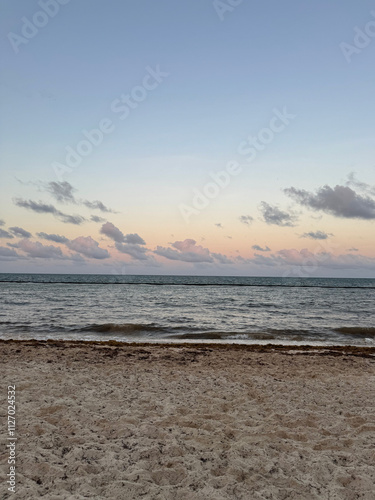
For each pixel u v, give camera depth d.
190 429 5.09
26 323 17.16
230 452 4.42
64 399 6.07
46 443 4.43
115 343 12.40
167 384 7.32
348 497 3.59
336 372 8.88
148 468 3.98
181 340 13.93
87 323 17.53
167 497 3.43
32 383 6.88
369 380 8.20
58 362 8.88
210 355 10.49
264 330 16.59
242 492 3.56
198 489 3.58
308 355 10.89
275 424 5.43
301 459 4.34
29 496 3.32
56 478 3.68
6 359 9.00
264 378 8.06
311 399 6.67
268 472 4.01
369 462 4.32
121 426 5.09
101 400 6.14
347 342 14.29
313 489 3.70
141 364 9.06
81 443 4.50
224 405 6.14
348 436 5.07
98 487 3.55
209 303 32.94
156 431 4.95
